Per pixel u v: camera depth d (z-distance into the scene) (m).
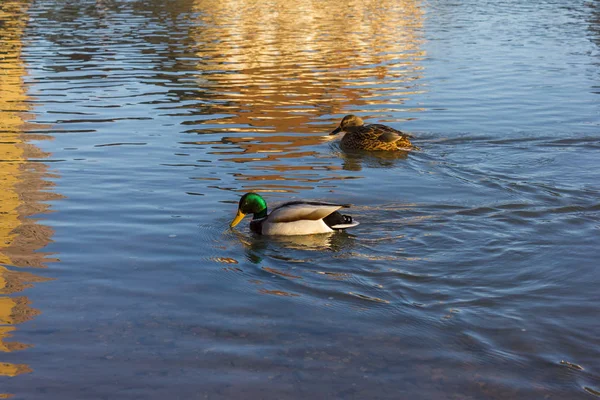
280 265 8.15
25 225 9.38
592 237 8.91
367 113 16.62
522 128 14.87
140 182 11.29
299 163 12.52
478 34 31.33
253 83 20.28
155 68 22.53
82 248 8.63
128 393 5.57
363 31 32.53
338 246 8.66
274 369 5.93
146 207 10.14
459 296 7.33
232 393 5.57
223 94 18.72
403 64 23.59
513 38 29.92
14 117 16.03
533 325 6.71
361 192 10.81
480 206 10.09
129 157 12.77
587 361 6.09
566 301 7.21
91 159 12.64
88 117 16.05
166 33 30.91
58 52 25.66
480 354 6.19
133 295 7.37
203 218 9.71
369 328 6.66
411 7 44.38
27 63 23.39
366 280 7.72
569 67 22.70
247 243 8.84
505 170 11.96
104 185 11.13
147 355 6.14
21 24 33.78
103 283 7.66
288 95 18.69
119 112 16.56
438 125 15.28
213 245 8.77
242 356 6.14
